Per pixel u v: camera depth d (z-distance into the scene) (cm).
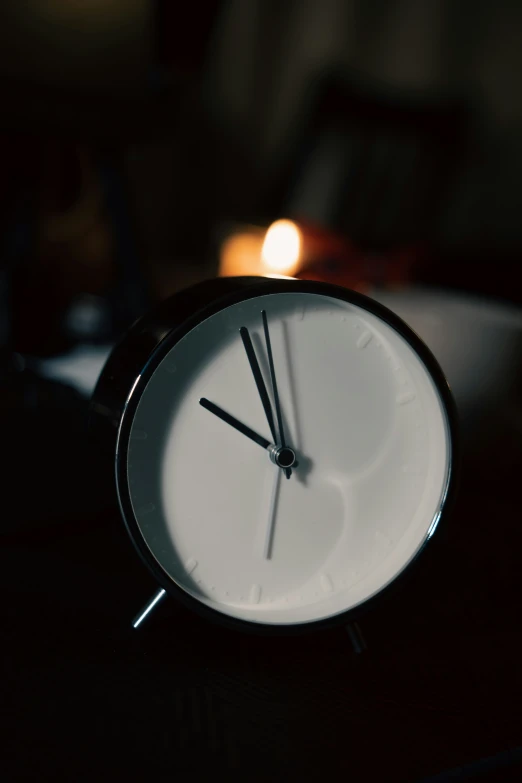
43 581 39
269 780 30
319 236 67
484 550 44
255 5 122
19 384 54
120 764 31
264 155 127
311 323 35
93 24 53
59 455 46
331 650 36
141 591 39
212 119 126
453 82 114
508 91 110
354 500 36
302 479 35
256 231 69
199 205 132
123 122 56
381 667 36
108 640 36
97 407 35
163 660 35
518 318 48
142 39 54
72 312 71
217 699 33
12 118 54
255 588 35
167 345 33
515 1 108
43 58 52
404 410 36
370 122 102
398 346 35
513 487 49
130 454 33
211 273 100
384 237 110
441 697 34
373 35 119
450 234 112
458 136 104
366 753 32
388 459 36
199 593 35
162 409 34
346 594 36
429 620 38
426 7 114
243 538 35
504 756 32
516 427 48
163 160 127
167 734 32
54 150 75
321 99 99
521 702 34
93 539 43
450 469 35
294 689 34
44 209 86
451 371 47
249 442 35
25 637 36
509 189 112
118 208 71
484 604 40
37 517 43
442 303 50
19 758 31
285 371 35
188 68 70
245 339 34
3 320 67
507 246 112
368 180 110
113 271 94
